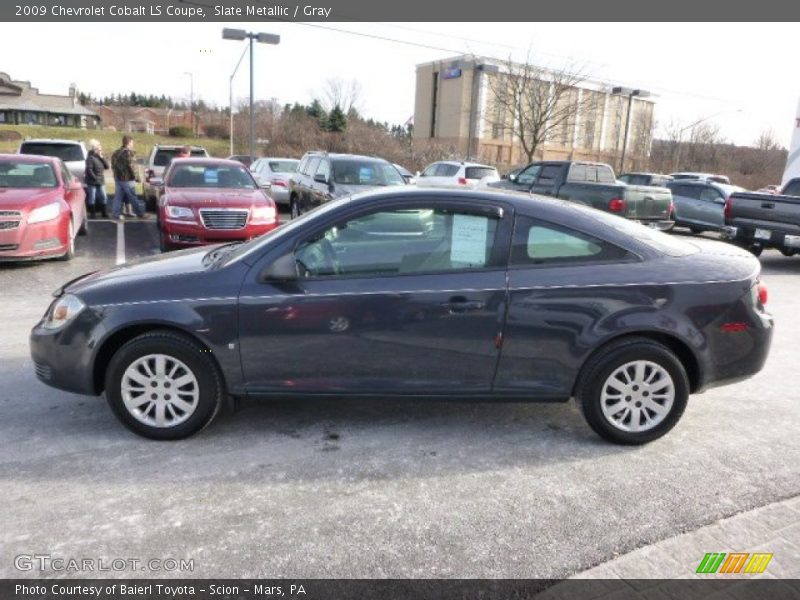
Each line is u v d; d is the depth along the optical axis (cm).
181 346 373
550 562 279
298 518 308
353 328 373
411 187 402
